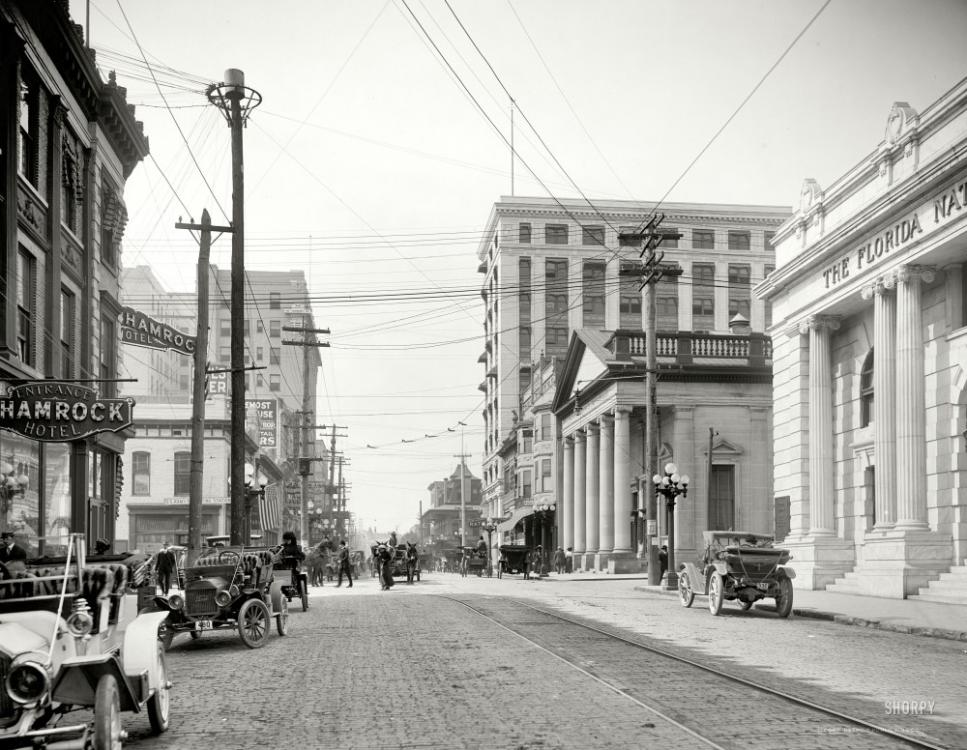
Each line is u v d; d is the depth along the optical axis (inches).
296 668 511.5
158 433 2470.5
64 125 1008.2
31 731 277.4
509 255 3690.9
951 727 344.5
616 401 1878.7
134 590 405.1
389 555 1434.5
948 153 898.1
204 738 339.9
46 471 939.3
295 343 2186.3
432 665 506.3
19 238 871.7
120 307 1214.3
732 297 3690.9
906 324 1011.3
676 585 1250.0
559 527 2421.3
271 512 1854.1
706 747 308.0
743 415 1841.8
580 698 399.5
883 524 1031.6
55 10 903.7
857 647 602.5
